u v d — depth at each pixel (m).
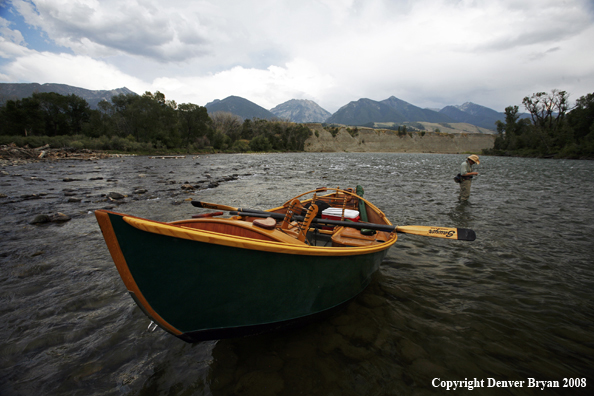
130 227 2.05
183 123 60.22
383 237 4.87
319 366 2.61
